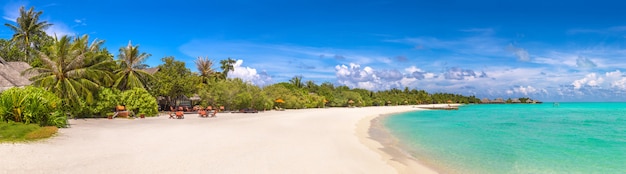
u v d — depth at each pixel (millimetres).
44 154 11461
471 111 81125
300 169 11250
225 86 52250
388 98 137375
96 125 23609
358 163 12961
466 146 18594
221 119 32750
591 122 39969
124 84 42781
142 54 42938
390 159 14398
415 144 19250
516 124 36312
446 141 20719
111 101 32938
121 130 20188
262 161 12039
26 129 16234
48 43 52156
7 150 11711
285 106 69938
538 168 13242
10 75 33625
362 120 40000
